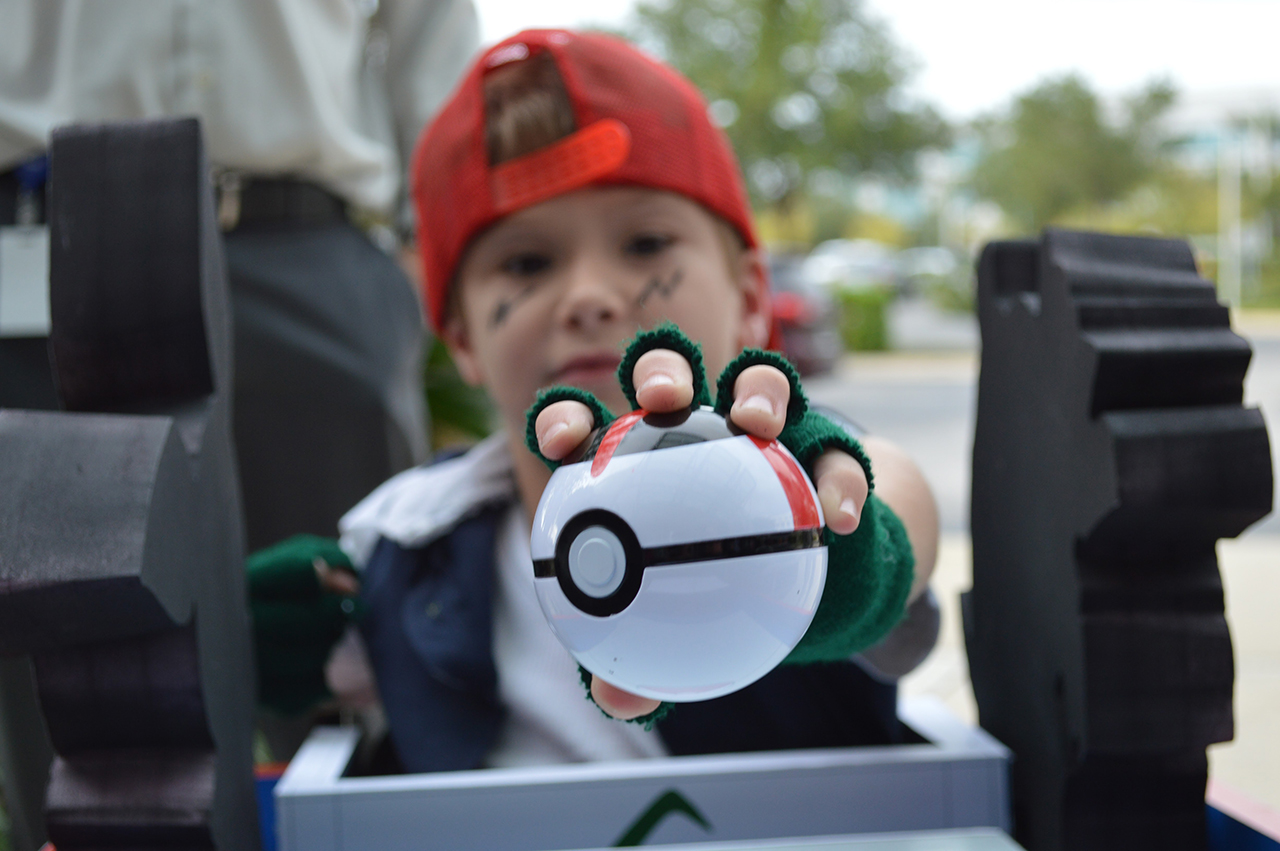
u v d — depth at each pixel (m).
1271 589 2.82
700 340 1.00
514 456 1.03
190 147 0.64
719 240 1.06
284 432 1.51
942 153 19.72
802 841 0.64
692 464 0.44
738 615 0.44
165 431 0.57
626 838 0.71
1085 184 24.33
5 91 1.34
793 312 10.33
